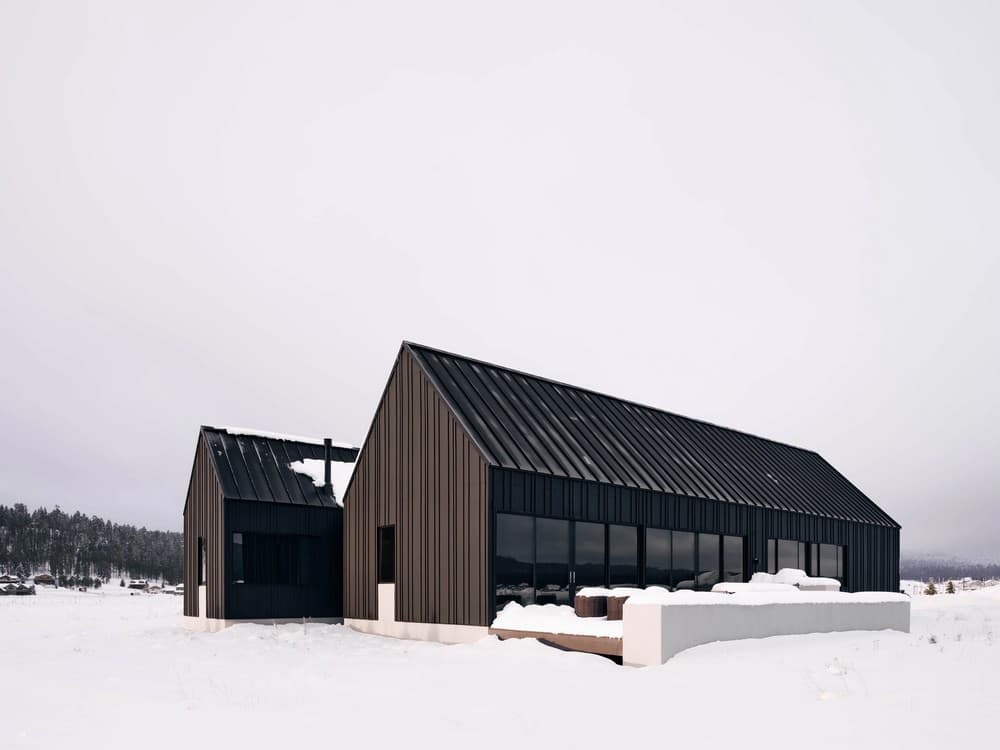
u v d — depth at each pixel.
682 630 13.34
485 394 20.61
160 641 18.84
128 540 130.88
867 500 34.00
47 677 12.74
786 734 8.20
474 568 17.62
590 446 21.48
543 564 18.45
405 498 20.14
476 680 12.02
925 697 9.29
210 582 22.62
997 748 7.28
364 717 9.27
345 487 24.92
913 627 20.77
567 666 13.13
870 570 31.62
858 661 12.01
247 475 23.33
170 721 8.98
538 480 18.53
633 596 13.84
